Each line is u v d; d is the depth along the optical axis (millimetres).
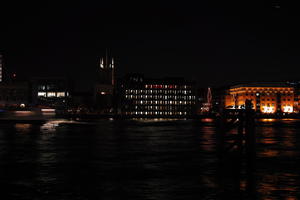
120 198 33938
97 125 172625
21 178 42156
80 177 42844
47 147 73812
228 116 57656
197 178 42688
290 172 46938
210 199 33875
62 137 99125
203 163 53250
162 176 43969
